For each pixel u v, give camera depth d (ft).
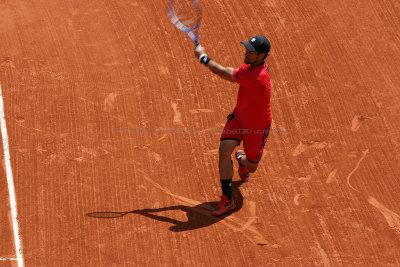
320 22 133.49
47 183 95.55
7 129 105.09
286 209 92.58
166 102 112.88
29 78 116.57
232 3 138.41
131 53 124.36
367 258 84.99
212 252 85.61
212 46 127.03
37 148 101.60
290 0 139.13
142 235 87.81
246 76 80.48
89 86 115.44
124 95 113.91
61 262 83.76
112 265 83.46
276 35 130.00
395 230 88.89
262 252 85.66
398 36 129.49
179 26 86.53
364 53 125.18
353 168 99.86
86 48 125.18
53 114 108.47
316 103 113.50
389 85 117.50
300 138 106.01
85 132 105.19
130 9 136.36
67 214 90.63
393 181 97.35
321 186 96.58
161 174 98.02
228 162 87.61
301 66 122.11
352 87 117.19
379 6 137.49
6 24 131.03
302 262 84.38
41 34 128.47
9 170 97.45
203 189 95.86
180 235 87.86
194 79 118.42
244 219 90.89
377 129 107.76
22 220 89.56
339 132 107.24
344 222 90.38
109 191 94.68
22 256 84.43
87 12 135.54
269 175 98.68
